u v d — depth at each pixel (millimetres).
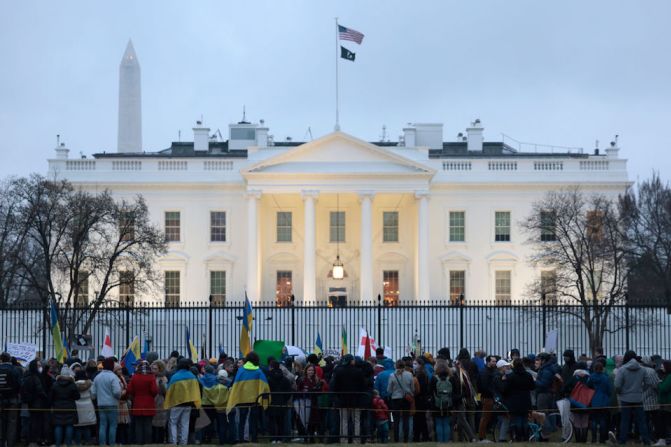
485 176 97625
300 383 33844
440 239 97562
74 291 77000
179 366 32531
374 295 98438
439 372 33188
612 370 37406
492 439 35562
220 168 98188
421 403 34156
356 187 94562
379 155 95000
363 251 94250
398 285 98688
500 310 69312
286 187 94688
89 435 33469
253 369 32469
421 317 68438
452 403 33375
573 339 68188
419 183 94688
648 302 68750
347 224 98688
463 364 34844
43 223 74312
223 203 97500
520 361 32812
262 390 32406
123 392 33406
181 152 109625
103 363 33719
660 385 31828
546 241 92188
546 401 34438
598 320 60469
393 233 99000
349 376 32469
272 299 98375
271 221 98688
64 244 76375
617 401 33750
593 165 97688
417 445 31484
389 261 98562
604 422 33219
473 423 34688
